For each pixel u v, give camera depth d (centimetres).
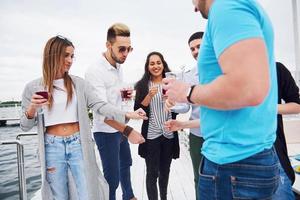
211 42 86
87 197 206
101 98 241
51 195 206
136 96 292
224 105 77
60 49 202
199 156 248
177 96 89
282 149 176
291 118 375
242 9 77
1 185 719
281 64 182
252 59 72
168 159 290
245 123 86
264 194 88
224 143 90
